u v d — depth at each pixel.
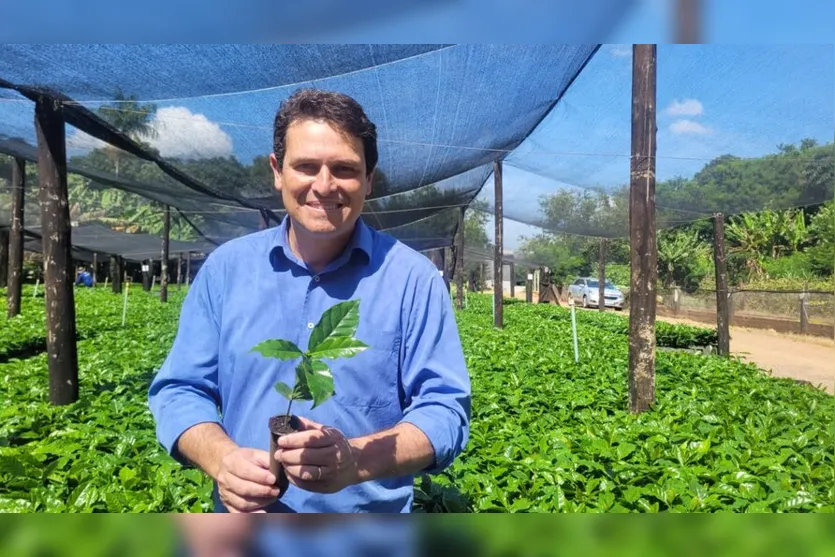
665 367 8.18
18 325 11.96
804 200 9.59
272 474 1.61
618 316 18.84
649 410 5.64
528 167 11.28
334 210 1.83
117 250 27.28
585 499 3.55
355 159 1.83
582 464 3.99
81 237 22.59
